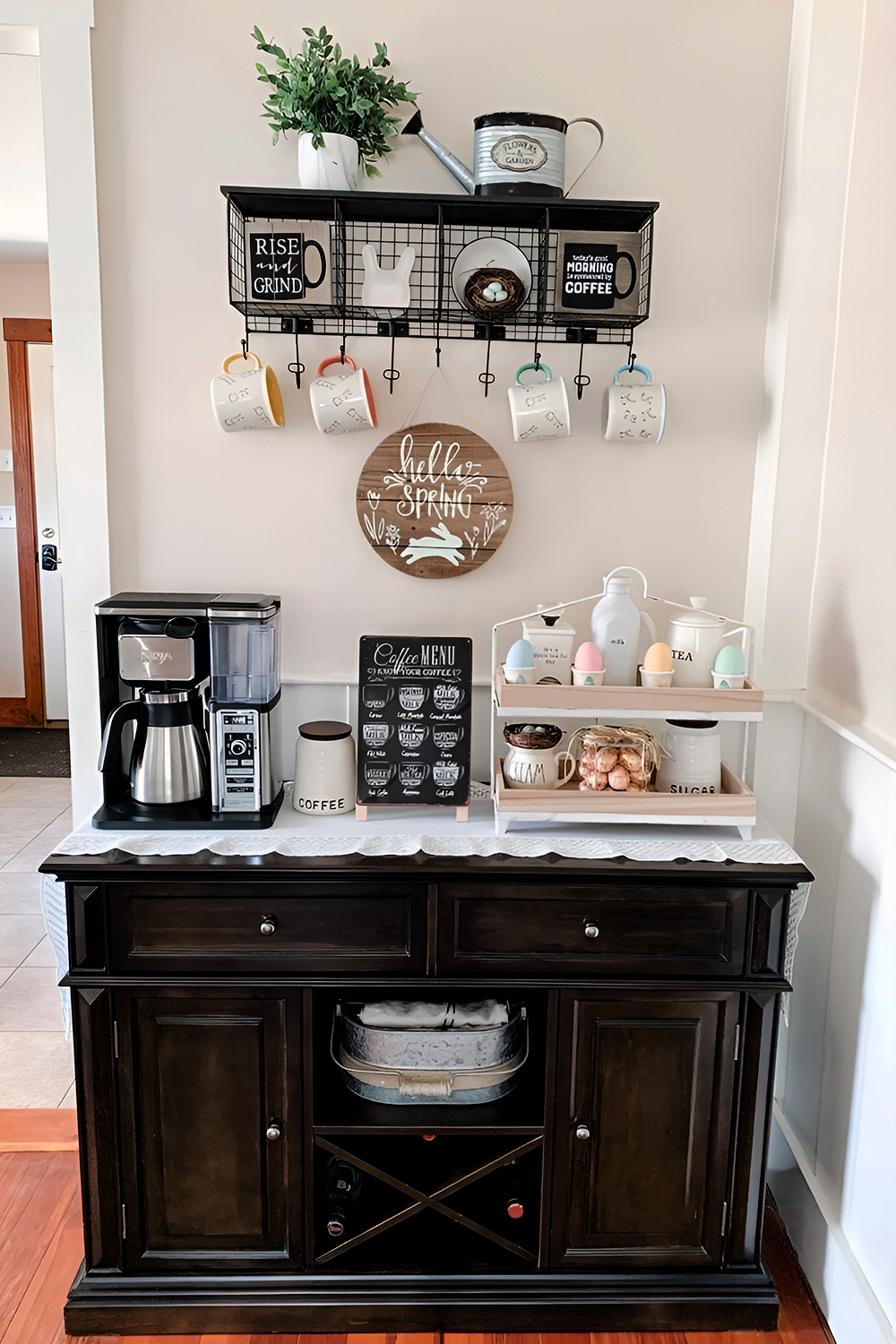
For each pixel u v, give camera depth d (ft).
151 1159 5.46
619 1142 5.51
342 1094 5.81
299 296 5.49
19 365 17.33
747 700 5.41
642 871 5.19
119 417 6.21
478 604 6.53
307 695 6.59
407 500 6.27
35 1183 6.54
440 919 5.26
